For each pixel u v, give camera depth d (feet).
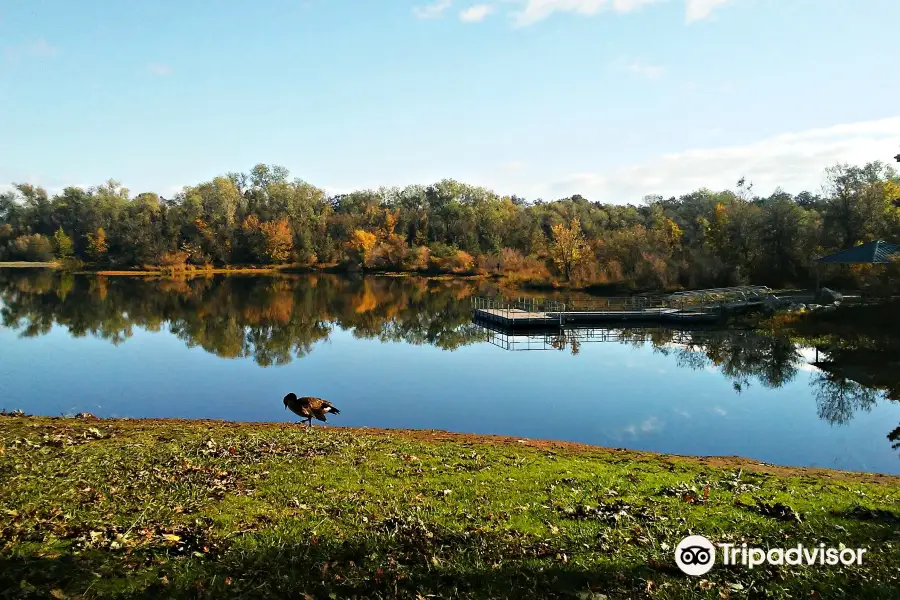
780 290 152.97
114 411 55.98
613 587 16.92
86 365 77.87
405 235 307.58
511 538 20.30
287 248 293.84
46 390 63.93
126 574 16.63
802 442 48.29
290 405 40.73
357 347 96.12
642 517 22.89
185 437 34.32
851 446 47.06
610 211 327.26
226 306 152.35
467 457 32.63
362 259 282.56
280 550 18.72
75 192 320.91
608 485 27.50
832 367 76.64
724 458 38.37
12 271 270.87
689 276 166.61
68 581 15.97
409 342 102.17
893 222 140.77
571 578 17.40
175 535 19.47
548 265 213.05
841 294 130.21
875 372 72.33
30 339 98.22
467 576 17.34
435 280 246.06
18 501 21.90
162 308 145.59
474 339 106.32
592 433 50.98
